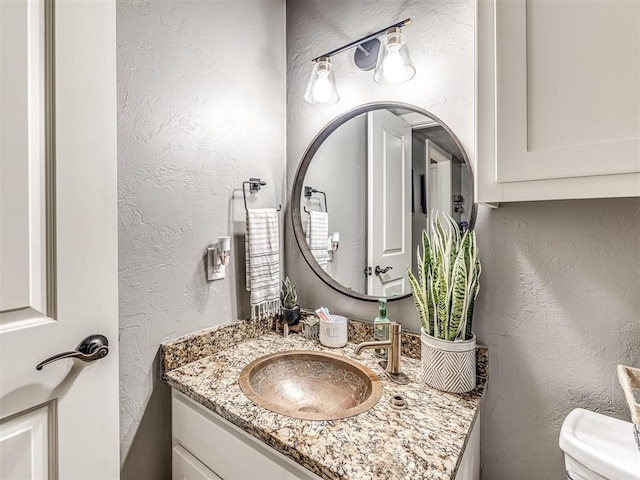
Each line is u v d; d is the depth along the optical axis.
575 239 0.80
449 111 0.99
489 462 0.91
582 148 0.56
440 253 0.86
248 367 0.96
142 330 0.92
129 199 0.88
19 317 0.58
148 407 0.93
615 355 0.76
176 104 0.99
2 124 0.55
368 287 1.17
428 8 1.02
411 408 0.75
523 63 0.61
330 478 0.56
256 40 1.25
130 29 0.88
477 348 0.90
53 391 0.62
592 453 0.61
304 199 1.34
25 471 0.59
